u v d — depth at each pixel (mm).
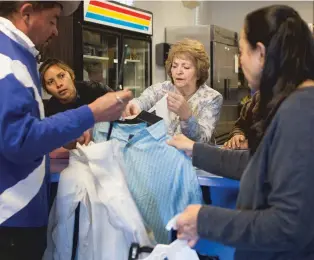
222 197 1581
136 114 1609
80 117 1179
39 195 1290
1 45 1165
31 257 1306
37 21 1242
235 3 7000
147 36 4781
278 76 915
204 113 2096
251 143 1018
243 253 1022
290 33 899
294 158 835
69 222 1407
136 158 1521
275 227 849
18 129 1094
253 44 940
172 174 1482
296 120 851
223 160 1324
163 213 1483
